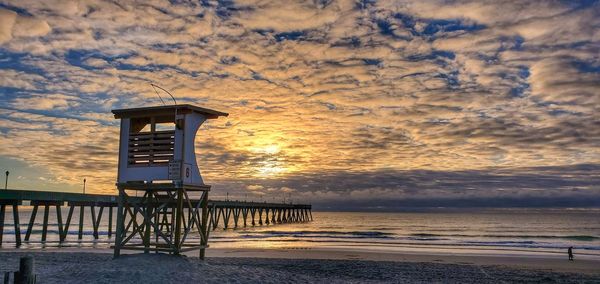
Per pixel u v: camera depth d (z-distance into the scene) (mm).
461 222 129375
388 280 18469
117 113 16672
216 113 16859
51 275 13930
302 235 58969
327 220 146500
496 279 19688
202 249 17047
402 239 54406
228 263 22547
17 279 4895
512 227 98000
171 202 16422
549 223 120688
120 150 16578
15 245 33688
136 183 16062
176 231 15492
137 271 13586
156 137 16094
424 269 22562
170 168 15641
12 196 32594
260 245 40156
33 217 36500
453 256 30781
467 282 18688
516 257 30516
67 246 33969
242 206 76312
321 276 18875
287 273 16969
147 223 16516
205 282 13258
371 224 111812
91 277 13211
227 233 60219
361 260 26859
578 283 19031
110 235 44250
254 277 14820
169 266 14336
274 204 95438
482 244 46531
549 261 27922
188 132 15898
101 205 43000
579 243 49562
